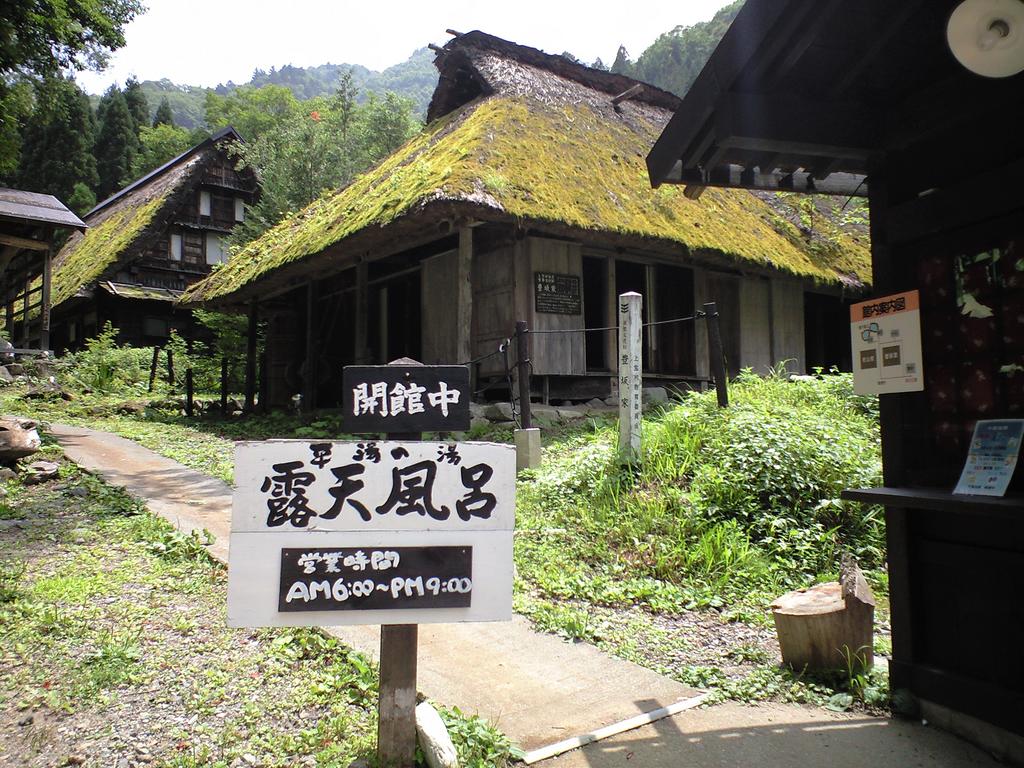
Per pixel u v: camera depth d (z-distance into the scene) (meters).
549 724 2.96
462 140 9.75
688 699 3.17
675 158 3.37
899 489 2.91
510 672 3.46
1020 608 2.60
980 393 2.76
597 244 10.13
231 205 24.05
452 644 3.80
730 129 2.94
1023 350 2.62
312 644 3.60
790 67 2.85
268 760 2.62
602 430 8.41
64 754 2.63
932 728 2.86
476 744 2.71
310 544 2.44
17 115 11.42
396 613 2.46
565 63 13.80
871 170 3.19
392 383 2.54
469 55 12.73
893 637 3.05
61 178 32.50
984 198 2.69
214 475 7.52
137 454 8.71
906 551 2.98
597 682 3.35
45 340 15.95
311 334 12.08
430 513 2.50
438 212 8.02
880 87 3.03
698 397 7.87
